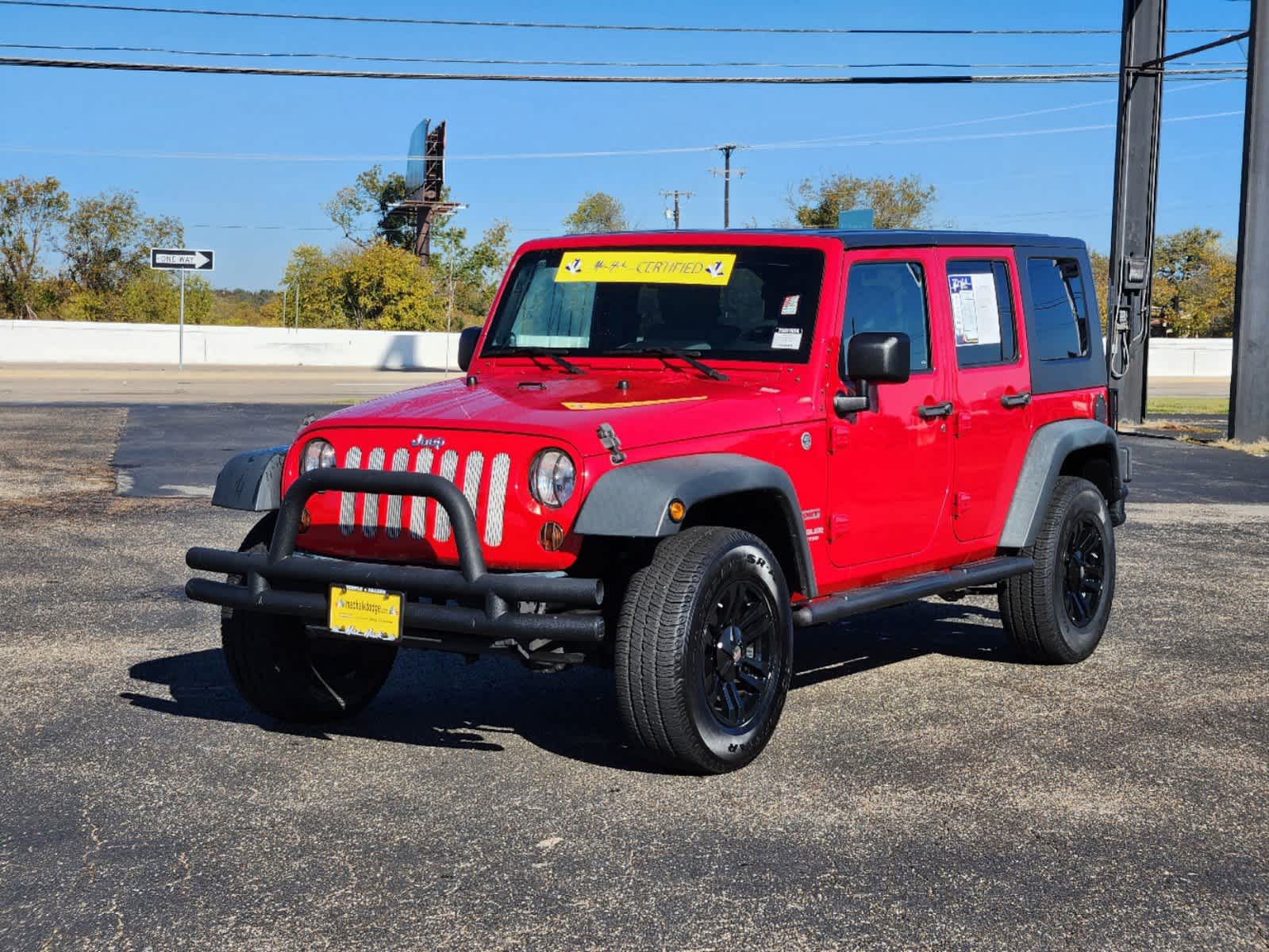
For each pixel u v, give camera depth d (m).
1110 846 4.08
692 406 4.79
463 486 4.49
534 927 3.46
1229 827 4.27
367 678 5.46
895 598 5.43
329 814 4.30
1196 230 92.06
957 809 4.40
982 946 3.37
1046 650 6.43
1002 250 6.32
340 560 4.62
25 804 4.38
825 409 5.15
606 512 4.26
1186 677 6.30
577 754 4.97
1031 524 6.22
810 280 5.26
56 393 30.33
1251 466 17.33
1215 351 62.00
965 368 5.95
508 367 5.68
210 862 3.88
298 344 59.91
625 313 5.55
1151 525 11.67
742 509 5.08
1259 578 8.99
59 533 10.38
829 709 5.66
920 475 5.66
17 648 6.60
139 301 79.00
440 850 3.99
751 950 3.33
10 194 76.19
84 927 3.45
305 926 3.46
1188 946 3.38
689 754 4.52
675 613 4.42
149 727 5.28
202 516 11.36
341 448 4.76
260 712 5.24
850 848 4.04
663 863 3.90
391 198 89.25
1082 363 6.87
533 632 4.21
